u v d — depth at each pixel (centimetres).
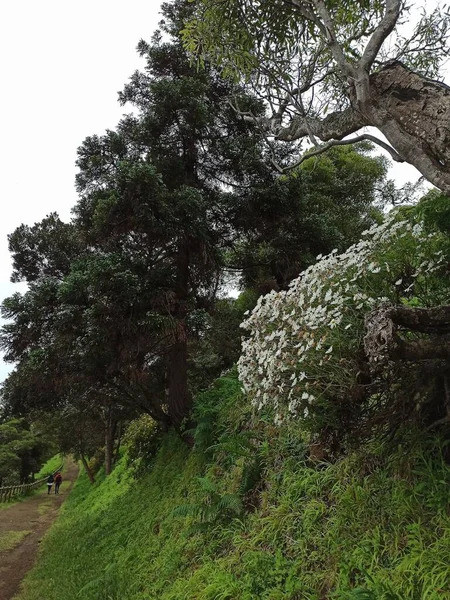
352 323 272
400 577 235
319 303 308
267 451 482
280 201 873
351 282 304
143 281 760
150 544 616
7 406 1038
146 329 739
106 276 724
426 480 272
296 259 937
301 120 322
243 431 572
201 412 713
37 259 1092
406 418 285
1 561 991
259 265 1009
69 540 957
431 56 328
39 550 1039
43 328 845
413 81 229
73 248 1102
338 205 1290
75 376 816
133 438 1013
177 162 886
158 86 852
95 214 785
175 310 811
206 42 367
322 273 336
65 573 743
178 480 718
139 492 873
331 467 362
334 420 296
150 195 745
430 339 244
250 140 877
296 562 322
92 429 1814
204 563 437
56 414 1558
